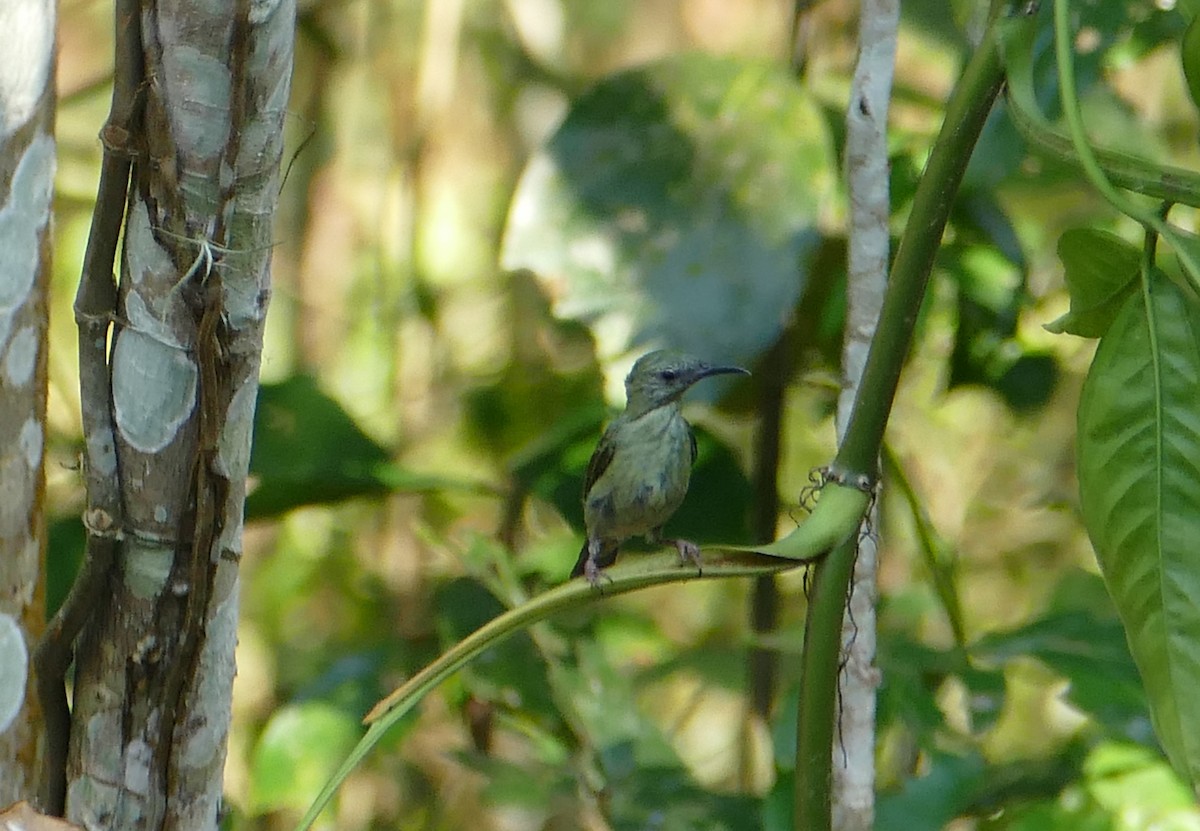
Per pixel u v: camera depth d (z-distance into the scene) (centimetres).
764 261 721
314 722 725
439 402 743
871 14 709
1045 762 718
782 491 738
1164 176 611
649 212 723
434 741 741
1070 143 624
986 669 717
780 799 715
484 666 725
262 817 740
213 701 701
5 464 701
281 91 641
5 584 701
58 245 741
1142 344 640
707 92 724
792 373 728
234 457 691
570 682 724
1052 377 731
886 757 730
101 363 671
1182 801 715
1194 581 628
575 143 724
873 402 700
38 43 700
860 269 709
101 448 677
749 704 732
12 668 701
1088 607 726
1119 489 638
